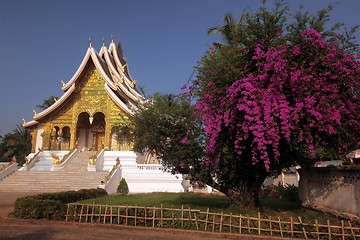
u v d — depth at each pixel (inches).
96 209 316.8
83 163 960.9
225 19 600.1
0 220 307.7
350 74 267.7
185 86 332.5
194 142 330.0
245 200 359.9
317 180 377.4
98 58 1160.8
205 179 351.9
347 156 298.7
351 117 283.1
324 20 288.8
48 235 254.8
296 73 258.8
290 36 284.8
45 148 1077.1
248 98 263.9
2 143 2020.2
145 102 381.1
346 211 299.3
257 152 287.4
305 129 267.9
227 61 295.7
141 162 1048.8
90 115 1093.1
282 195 549.0
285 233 251.6
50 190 693.9
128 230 275.7
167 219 283.3
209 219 275.6
